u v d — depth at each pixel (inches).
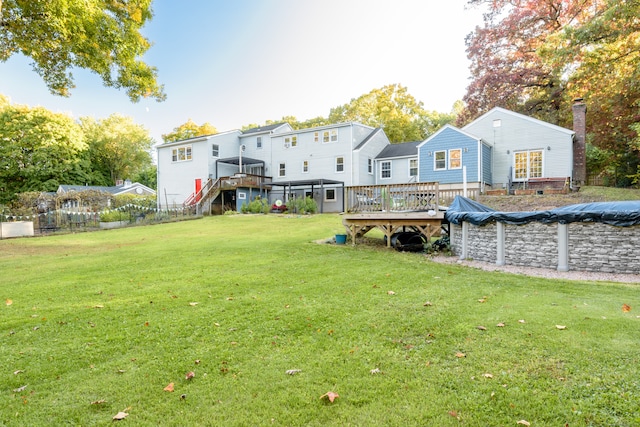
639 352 127.0
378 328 159.5
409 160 964.6
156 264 327.9
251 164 1153.4
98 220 818.8
